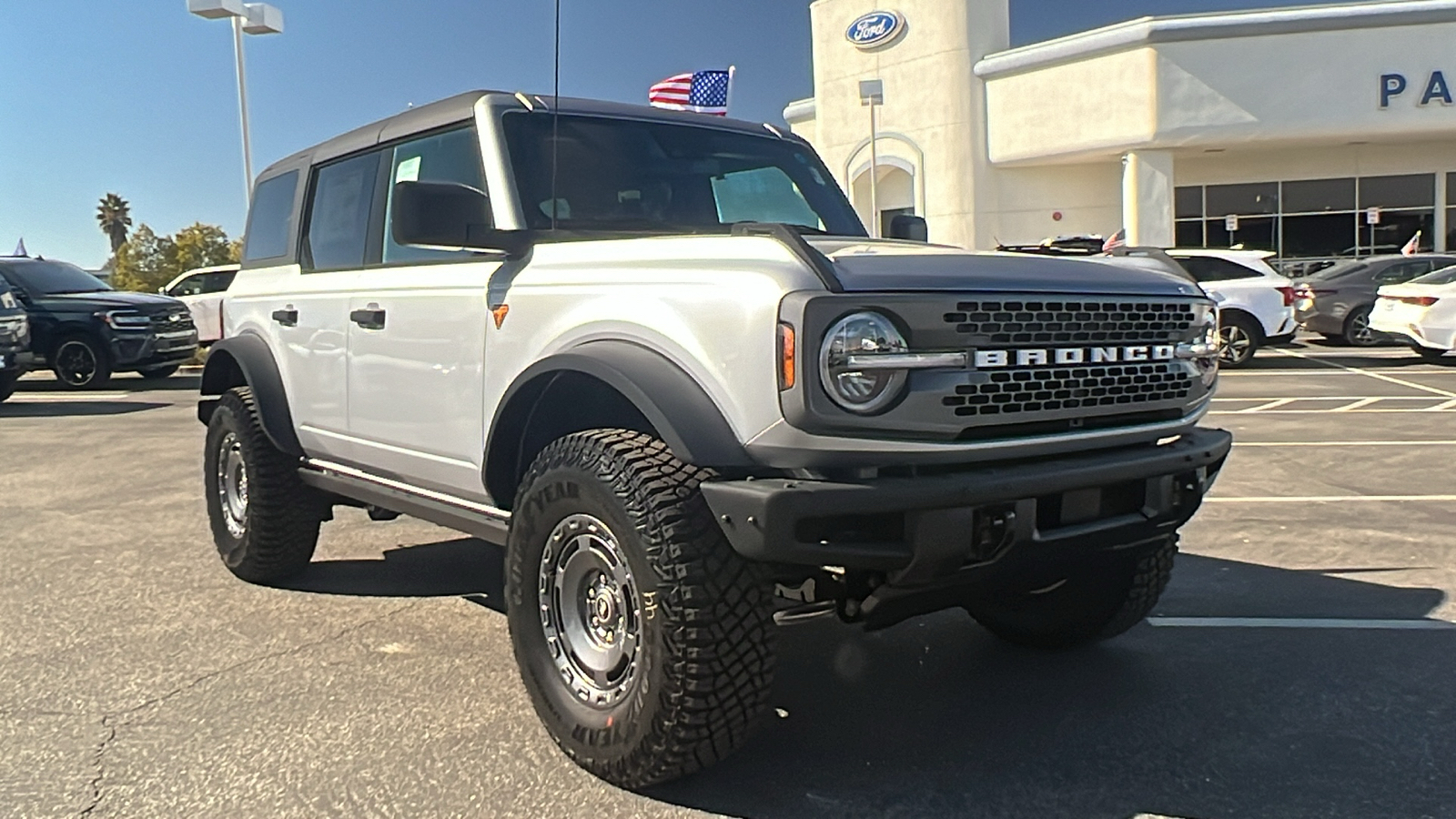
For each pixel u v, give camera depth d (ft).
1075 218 98.89
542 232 12.56
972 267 10.27
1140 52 87.10
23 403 50.49
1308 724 11.96
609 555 10.50
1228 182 93.40
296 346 16.71
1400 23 82.58
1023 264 10.75
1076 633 14.05
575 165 13.67
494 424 11.87
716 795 10.43
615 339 10.86
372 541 21.63
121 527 23.15
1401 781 10.57
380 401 14.56
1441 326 52.75
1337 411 38.68
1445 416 36.78
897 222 16.90
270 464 17.28
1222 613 16.05
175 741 11.85
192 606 17.03
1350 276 64.80
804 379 9.20
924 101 100.42
